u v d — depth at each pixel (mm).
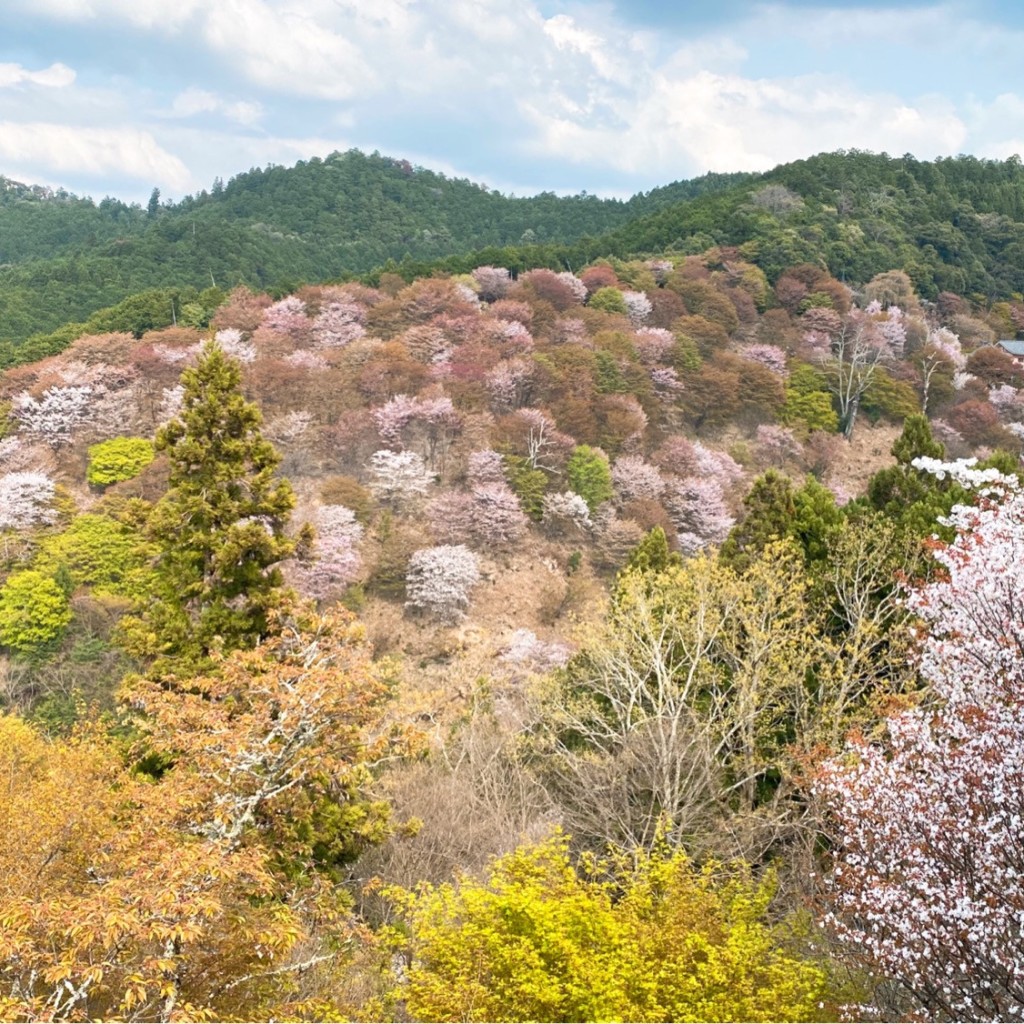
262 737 11203
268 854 9438
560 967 7746
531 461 52500
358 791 14414
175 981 7285
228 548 15336
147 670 15703
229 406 16047
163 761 13984
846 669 15492
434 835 14961
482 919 8266
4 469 51625
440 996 7652
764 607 15203
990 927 6871
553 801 16578
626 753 15141
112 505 47062
